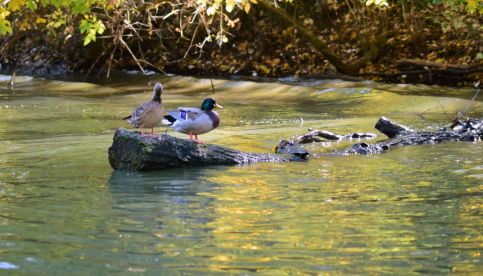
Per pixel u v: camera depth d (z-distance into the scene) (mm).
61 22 21594
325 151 13352
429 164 11859
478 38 26828
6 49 33156
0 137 15562
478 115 18547
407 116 18672
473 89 24297
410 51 29000
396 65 27406
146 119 11891
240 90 25312
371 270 6863
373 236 7898
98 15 24172
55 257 7273
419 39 29094
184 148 11719
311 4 32344
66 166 12016
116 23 25234
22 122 18188
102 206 9266
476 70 25656
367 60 28484
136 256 7289
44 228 8266
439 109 19562
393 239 7797
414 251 7402
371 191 10000
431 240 7750
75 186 10484
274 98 23375
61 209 9133
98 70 32312
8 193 10047
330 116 18953
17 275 6797
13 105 21938
